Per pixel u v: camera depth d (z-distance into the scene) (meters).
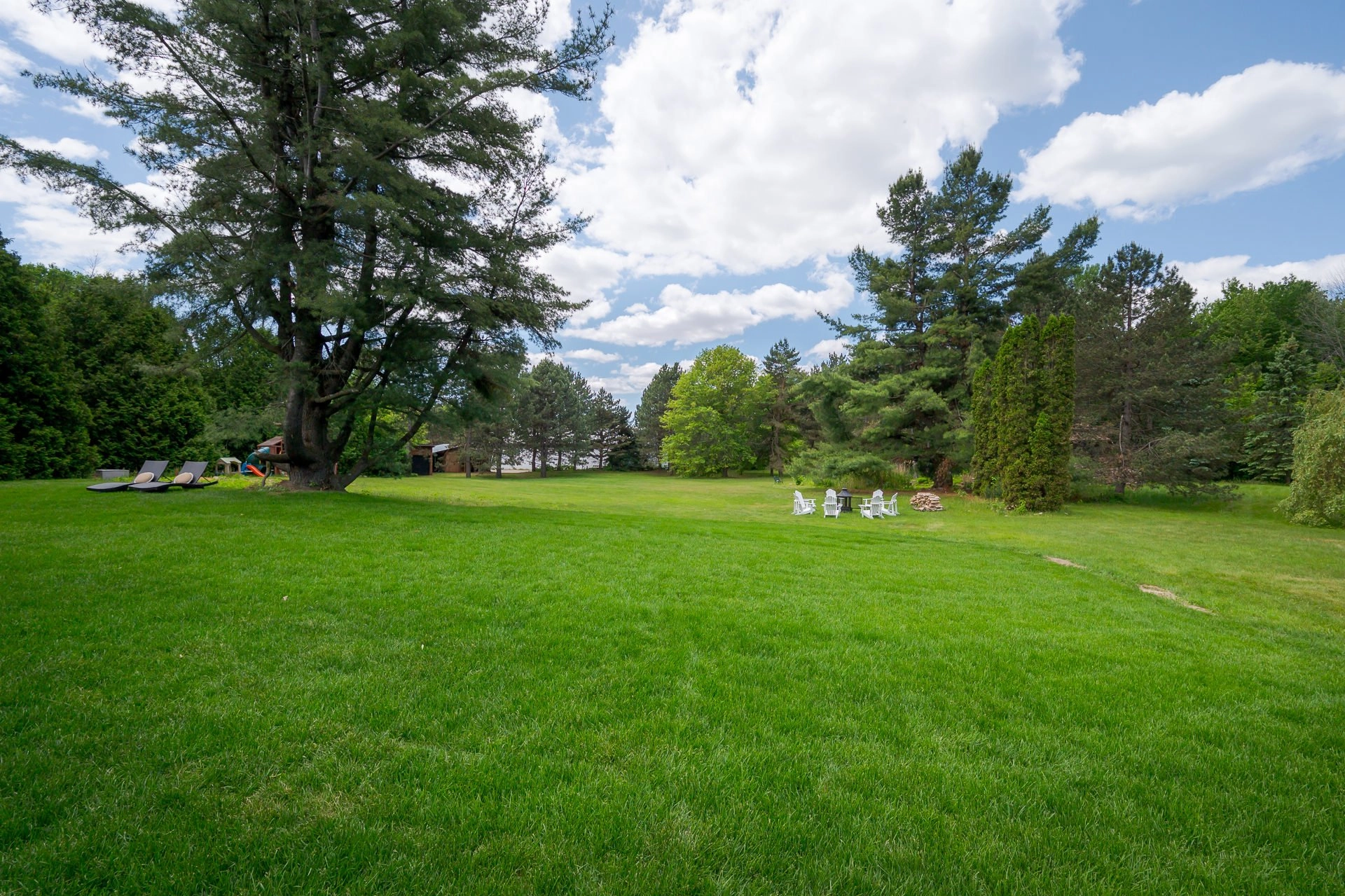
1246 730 3.86
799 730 3.54
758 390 59.59
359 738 3.17
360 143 12.23
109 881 2.09
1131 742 3.62
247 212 12.91
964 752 3.36
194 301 12.80
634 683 4.12
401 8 13.66
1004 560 11.06
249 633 4.73
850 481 33.34
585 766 2.99
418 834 2.42
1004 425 21.84
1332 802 3.02
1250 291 45.28
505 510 14.56
